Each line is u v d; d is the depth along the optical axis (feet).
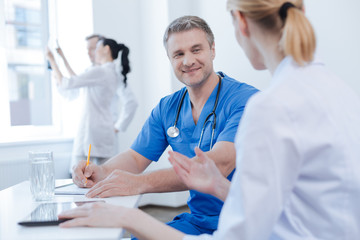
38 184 3.71
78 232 2.59
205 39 4.80
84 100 9.77
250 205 1.99
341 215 2.16
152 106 12.66
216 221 4.52
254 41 2.49
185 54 4.73
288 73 2.25
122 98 10.75
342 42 10.05
